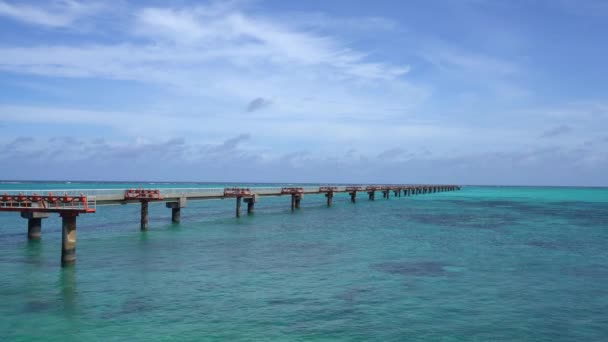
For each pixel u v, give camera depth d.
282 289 19.06
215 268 23.06
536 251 29.05
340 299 17.66
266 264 24.19
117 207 69.12
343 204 81.25
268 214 56.84
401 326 14.75
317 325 14.80
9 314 15.72
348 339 13.64
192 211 61.25
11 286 19.23
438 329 14.52
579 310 16.55
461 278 21.27
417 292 18.75
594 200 109.50
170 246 29.78
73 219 23.16
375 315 15.79
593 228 42.78
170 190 43.31
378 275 21.80
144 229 37.97
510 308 16.72
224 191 49.09
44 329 14.34
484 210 67.88
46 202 23.80
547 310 16.52
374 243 32.03
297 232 38.09
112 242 31.33
